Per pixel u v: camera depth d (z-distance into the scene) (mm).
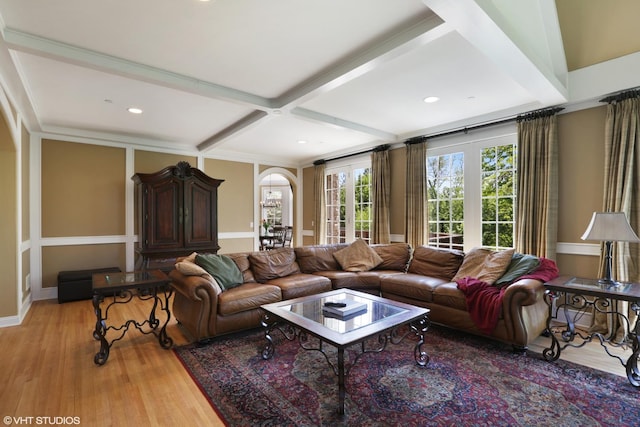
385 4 2051
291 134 5203
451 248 4719
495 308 2869
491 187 4273
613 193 3150
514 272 3203
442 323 3359
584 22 3088
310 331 2164
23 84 3041
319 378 2385
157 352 2855
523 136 3797
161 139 5582
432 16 2168
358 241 4742
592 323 3238
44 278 4684
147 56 2691
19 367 2562
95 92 3439
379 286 4078
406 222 5133
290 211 12516
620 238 2525
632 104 3037
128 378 2393
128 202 5344
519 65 2590
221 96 3305
